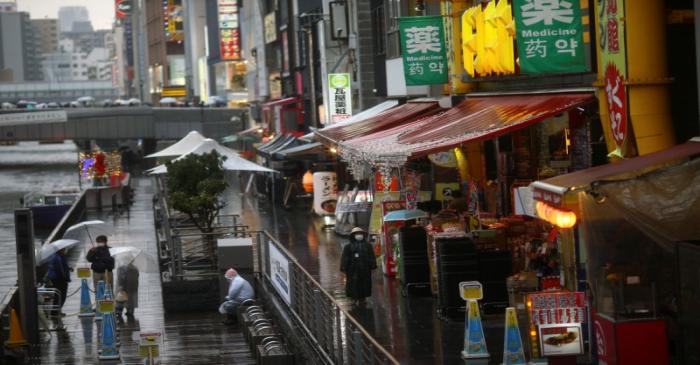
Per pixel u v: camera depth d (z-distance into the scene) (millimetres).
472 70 37594
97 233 45750
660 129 25797
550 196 20531
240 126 149750
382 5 57531
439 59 40438
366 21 62375
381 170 30750
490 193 38344
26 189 122750
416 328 27172
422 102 46719
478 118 33000
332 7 68250
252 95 132000
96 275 38219
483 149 41094
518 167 36656
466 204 37188
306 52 84500
